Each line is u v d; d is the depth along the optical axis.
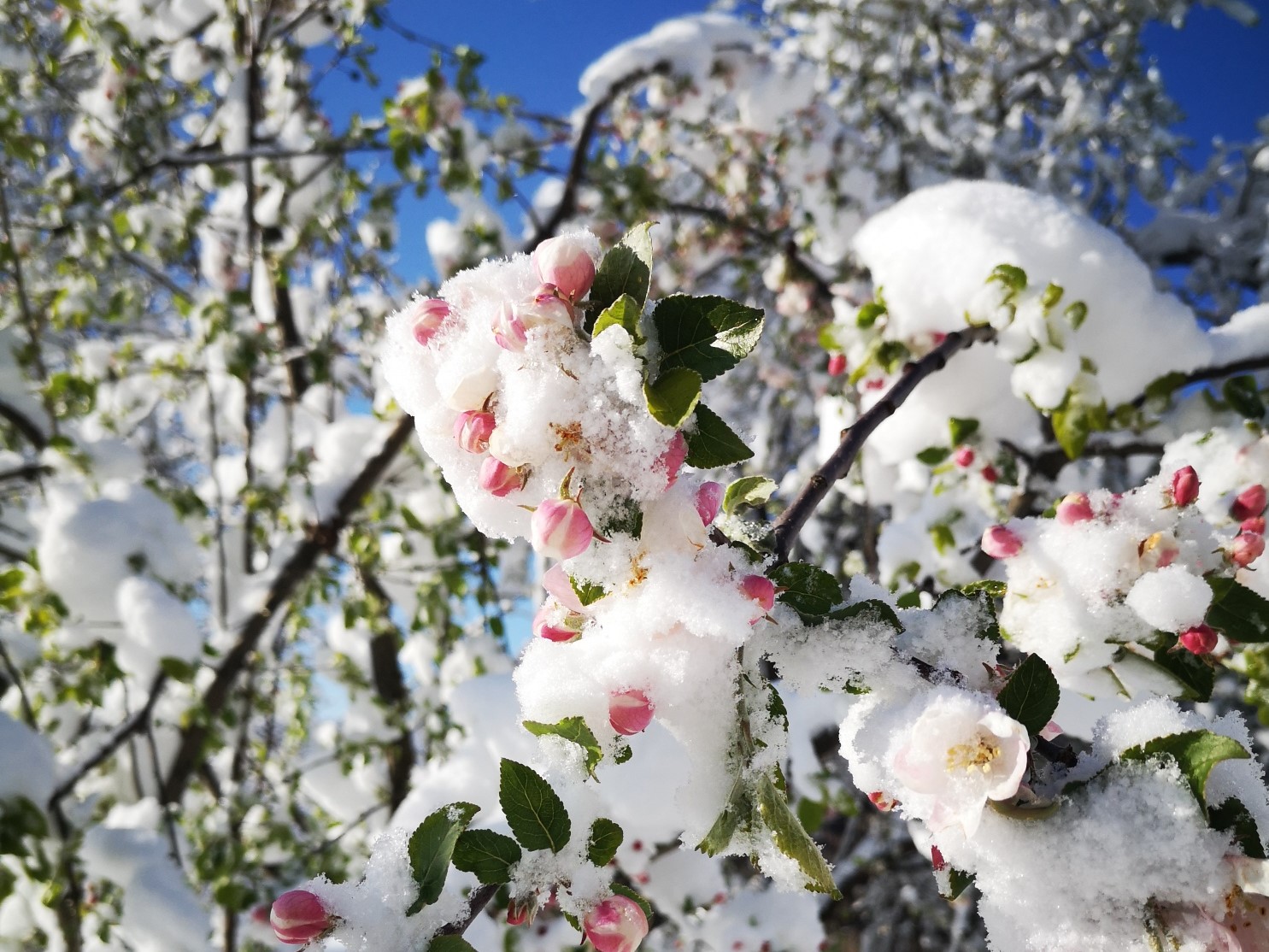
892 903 1.37
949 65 1.59
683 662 0.25
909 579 0.69
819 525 1.19
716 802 0.26
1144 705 0.27
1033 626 0.32
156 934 0.64
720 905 0.75
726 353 0.24
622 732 0.24
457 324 0.25
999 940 0.26
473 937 0.60
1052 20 1.52
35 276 1.14
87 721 0.96
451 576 0.94
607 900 0.25
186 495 0.84
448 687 1.02
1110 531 0.32
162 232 1.02
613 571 0.24
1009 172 1.37
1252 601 0.31
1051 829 0.25
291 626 1.16
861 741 0.26
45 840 0.60
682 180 1.29
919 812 0.25
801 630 0.28
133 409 1.19
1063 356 0.51
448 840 0.25
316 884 0.25
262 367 1.15
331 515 0.92
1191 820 0.24
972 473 0.64
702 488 0.25
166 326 1.51
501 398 0.24
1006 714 0.24
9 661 0.67
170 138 1.06
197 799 1.04
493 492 0.24
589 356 0.24
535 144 0.99
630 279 0.24
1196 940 0.23
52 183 0.96
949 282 0.55
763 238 1.18
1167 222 1.32
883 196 1.19
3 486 0.93
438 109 0.84
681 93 0.99
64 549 0.67
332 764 1.12
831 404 0.78
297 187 1.00
